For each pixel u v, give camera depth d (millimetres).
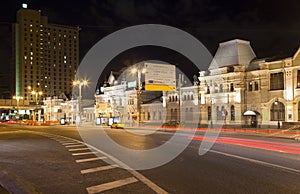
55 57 168750
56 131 46031
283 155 16703
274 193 8852
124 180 10867
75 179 11250
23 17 158500
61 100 118375
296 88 48594
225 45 62250
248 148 20453
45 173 12531
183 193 8969
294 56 48875
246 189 9328
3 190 9680
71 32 175250
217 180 10594
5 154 18656
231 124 57344
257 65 56062
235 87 57312
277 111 51438
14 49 159500
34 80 159625
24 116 141625
